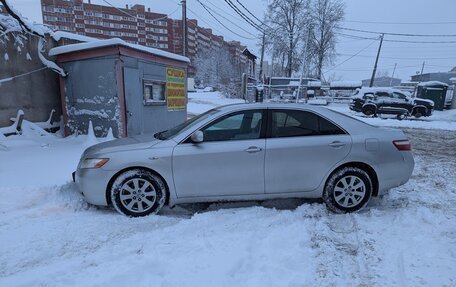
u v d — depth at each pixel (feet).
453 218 13.53
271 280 9.03
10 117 26.00
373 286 8.91
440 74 129.39
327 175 13.85
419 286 8.80
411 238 11.68
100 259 10.07
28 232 11.85
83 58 27.02
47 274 9.24
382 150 14.01
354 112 77.82
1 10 27.22
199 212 14.15
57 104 30.30
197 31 225.35
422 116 71.51
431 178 20.27
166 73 33.30
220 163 13.32
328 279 9.21
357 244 11.26
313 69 137.69
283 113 14.02
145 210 13.37
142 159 13.09
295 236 11.70
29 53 27.27
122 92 26.66
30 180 16.71
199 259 10.02
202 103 82.38
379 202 15.52
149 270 9.43
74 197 15.26
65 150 23.66
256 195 13.84
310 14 131.34
